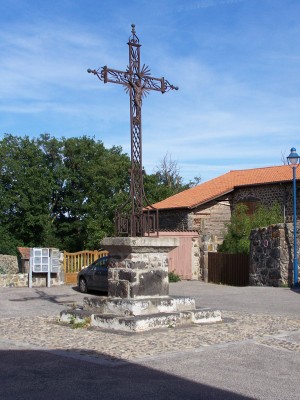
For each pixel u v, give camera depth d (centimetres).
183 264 2614
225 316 1208
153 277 1057
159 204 3222
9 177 4488
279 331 998
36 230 4453
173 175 6134
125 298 1036
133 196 1052
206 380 664
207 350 821
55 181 4588
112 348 834
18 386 648
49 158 4725
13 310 1450
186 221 2972
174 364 739
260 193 2906
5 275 2247
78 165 4619
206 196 3006
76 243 4525
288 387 637
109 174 4531
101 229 4159
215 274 2492
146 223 1052
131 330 962
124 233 1061
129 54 1061
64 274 2344
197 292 1930
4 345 888
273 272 2061
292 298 1650
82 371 711
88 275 2003
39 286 2269
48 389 634
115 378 675
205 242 2583
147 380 666
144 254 1046
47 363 757
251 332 981
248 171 3344
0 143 4619
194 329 1000
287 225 2028
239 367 727
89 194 4497
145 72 1079
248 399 593
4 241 4281
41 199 4422
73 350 832
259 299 1644
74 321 1073
